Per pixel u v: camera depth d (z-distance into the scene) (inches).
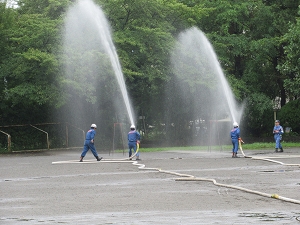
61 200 605.9
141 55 1759.4
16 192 688.4
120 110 1822.1
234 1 2014.0
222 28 1948.8
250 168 941.8
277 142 1389.0
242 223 450.3
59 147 1851.6
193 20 1838.1
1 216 509.7
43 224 465.4
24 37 1654.8
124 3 1743.4
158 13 1797.5
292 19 1973.4
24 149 1806.1
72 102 1798.7
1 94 1780.3
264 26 2014.0
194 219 472.7
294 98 2171.5
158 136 1968.5
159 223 457.4
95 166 1071.6
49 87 1628.9
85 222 471.2
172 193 640.4
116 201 588.1
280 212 499.5
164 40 1780.3
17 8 1904.5
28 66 1628.9
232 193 629.9
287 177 783.1
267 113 2027.6
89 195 640.4
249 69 1963.6
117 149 1755.7
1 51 1748.3
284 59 2053.4
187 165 1031.6
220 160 1143.6
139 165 1041.5
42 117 1857.8
